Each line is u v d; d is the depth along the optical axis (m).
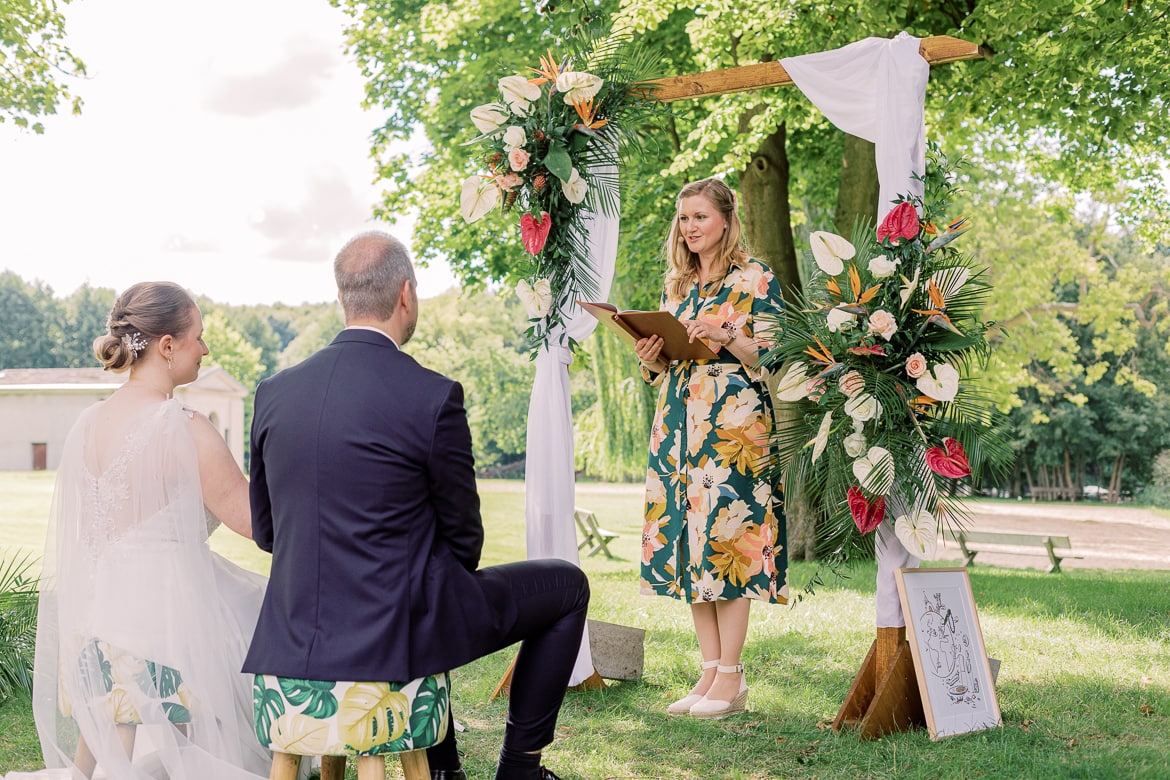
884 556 3.71
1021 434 40.19
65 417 35.41
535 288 4.14
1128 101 9.20
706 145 9.48
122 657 2.62
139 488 2.69
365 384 2.28
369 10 12.87
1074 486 42.59
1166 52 8.70
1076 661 4.81
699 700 3.99
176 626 2.67
